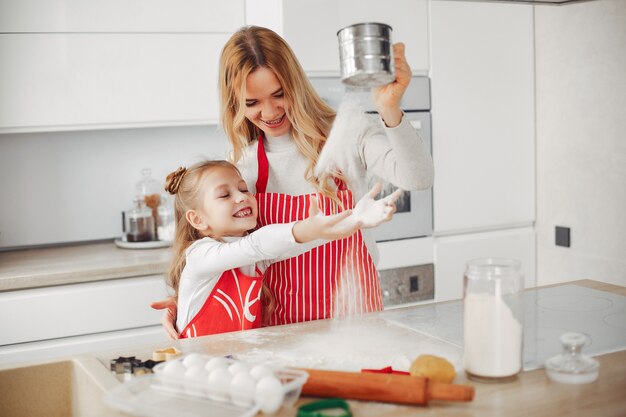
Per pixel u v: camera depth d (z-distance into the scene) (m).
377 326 1.52
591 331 1.46
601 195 2.91
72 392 1.38
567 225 3.11
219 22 2.93
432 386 1.09
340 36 1.19
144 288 2.64
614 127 2.82
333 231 1.41
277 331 1.51
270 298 1.77
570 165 3.07
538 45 3.19
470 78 3.07
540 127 3.22
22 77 2.70
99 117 2.81
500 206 3.21
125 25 2.80
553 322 1.53
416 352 1.33
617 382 1.18
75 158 3.12
